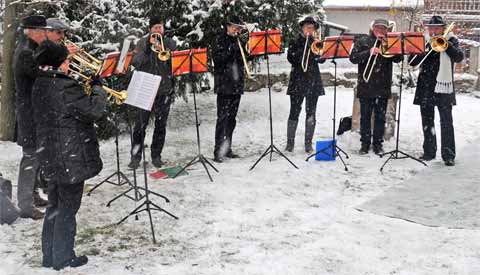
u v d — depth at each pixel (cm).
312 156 767
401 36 687
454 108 1162
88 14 872
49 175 418
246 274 435
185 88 962
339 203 600
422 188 650
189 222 542
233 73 733
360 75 782
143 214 561
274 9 984
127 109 717
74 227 440
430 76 745
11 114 857
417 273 436
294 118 800
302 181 672
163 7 927
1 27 938
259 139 893
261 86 1330
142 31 865
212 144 865
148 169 720
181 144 862
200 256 467
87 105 409
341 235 511
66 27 503
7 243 492
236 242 496
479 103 1243
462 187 651
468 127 993
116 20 856
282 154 742
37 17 512
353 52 767
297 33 1034
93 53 842
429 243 495
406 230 525
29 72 514
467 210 577
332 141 761
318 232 518
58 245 434
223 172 704
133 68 736
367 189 648
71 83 411
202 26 952
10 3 820
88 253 471
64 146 408
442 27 725
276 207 585
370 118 792
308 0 1050
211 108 1117
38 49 415
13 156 780
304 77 778
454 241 499
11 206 534
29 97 527
